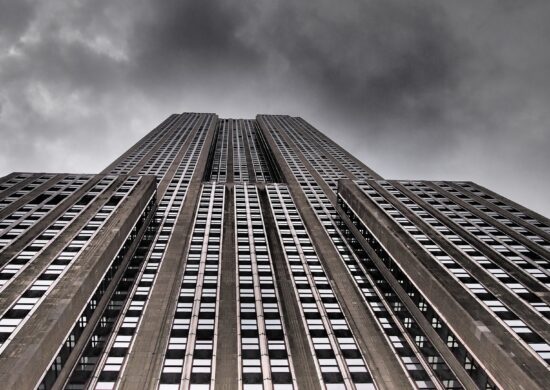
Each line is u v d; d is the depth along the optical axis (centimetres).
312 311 5444
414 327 5034
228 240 7356
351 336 5000
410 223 6338
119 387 4056
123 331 4922
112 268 5534
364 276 6394
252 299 5588
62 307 3888
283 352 4634
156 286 5853
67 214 6234
